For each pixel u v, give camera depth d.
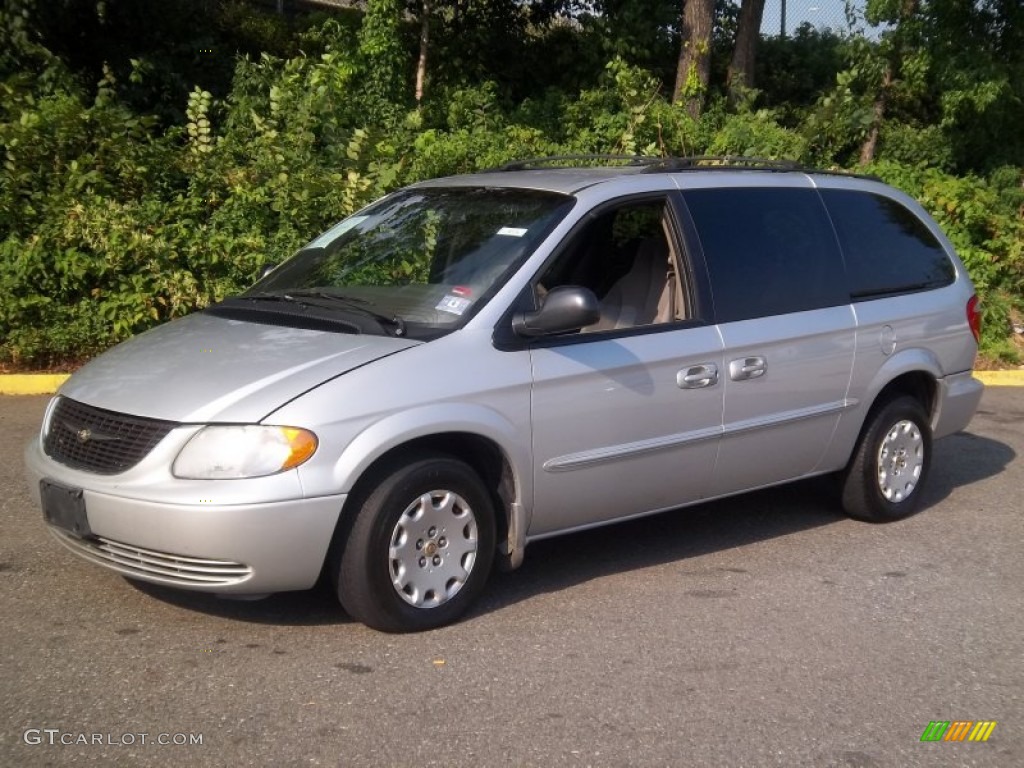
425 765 3.84
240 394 4.52
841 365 6.25
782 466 6.17
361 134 10.90
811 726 4.23
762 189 6.23
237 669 4.49
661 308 5.83
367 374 4.64
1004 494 7.61
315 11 17.52
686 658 4.78
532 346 5.07
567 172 6.05
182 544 4.38
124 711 4.12
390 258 5.65
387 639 4.82
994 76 14.40
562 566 5.89
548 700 4.34
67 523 4.66
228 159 10.73
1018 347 12.70
